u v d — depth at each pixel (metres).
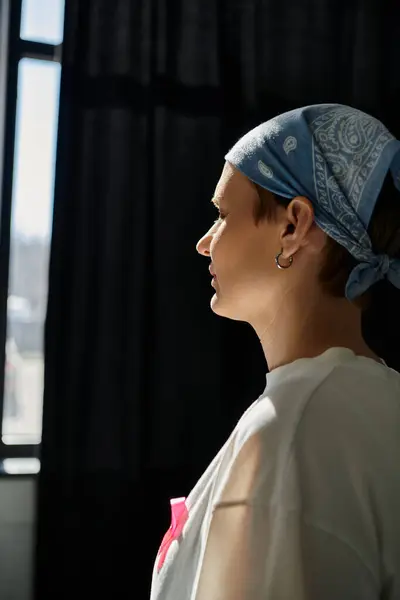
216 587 0.56
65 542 2.02
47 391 2.01
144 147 2.15
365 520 0.55
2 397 2.23
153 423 2.15
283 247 0.67
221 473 0.63
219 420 2.20
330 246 0.66
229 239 0.70
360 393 0.60
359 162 0.65
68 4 2.06
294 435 0.57
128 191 2.12
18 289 2.25
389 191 0.66
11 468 2.14
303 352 0.66
